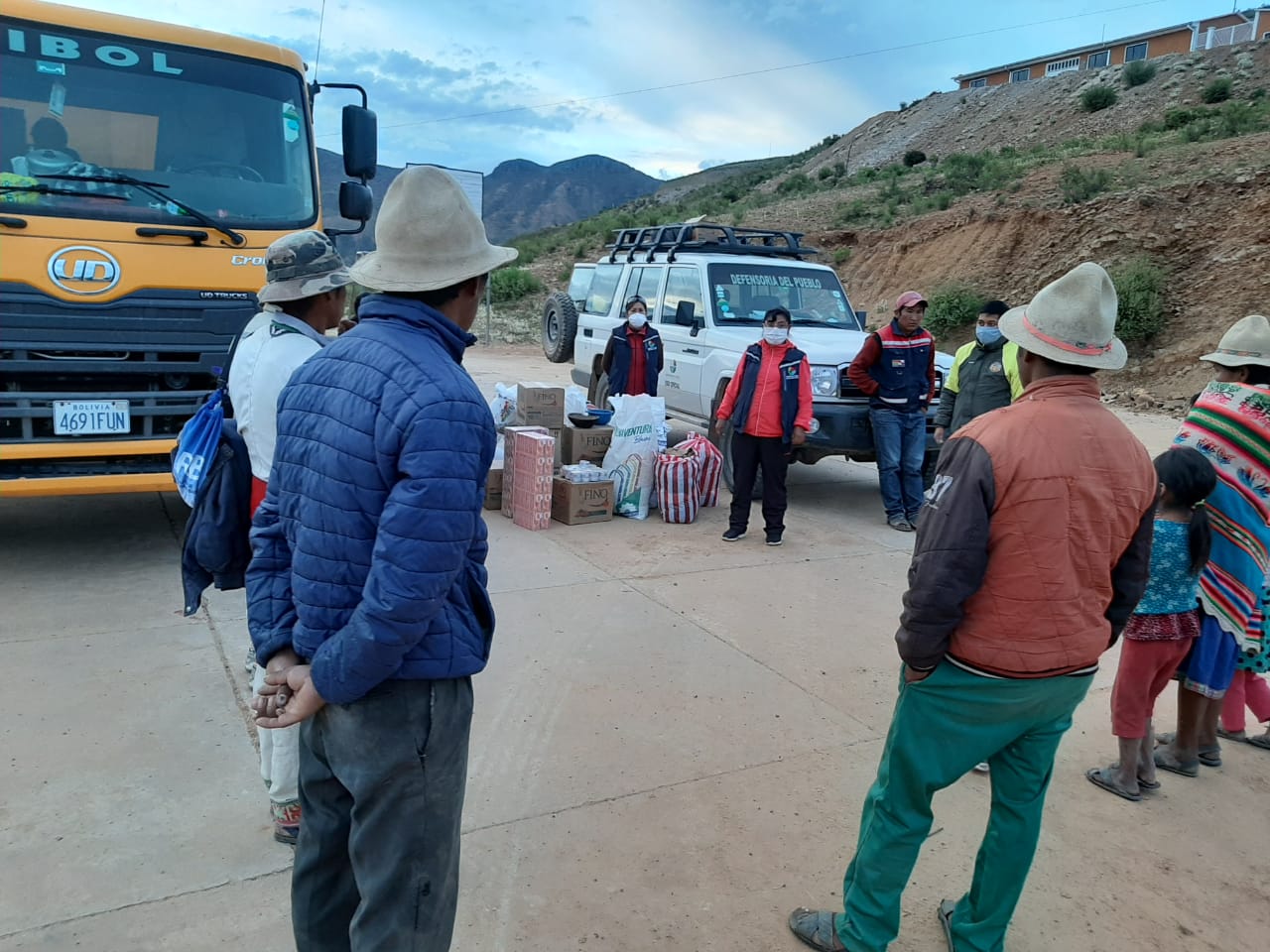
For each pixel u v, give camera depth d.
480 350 22.02
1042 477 2.24
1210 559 3.71
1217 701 3.88
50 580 5.38
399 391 1.79
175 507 7.05
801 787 3.62
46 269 4.94
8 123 5.07
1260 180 18.92
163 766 3.54
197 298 5.34
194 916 2.75
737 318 9.07
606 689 4.37
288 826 3.08
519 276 29.70
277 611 2.07
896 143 62.72
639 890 2.98
